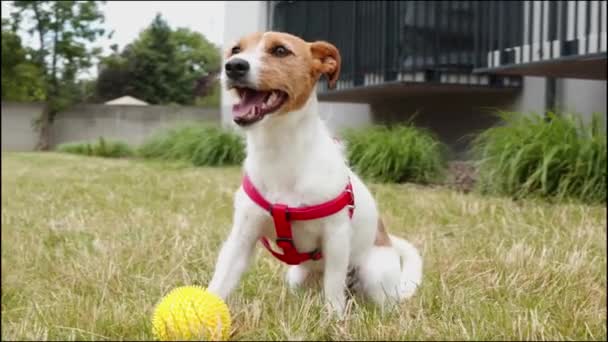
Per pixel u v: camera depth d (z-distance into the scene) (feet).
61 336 4.66
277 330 4.67
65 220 7.70
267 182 4.84
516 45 11.78
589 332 4.73
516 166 9.27
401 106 17.25
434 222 7.63
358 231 5.05
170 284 5.50
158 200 9.63
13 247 6.65
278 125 4.78
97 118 31.68
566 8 10.29
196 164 17.60
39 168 16.46
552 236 6.82
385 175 12.26
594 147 8.96
